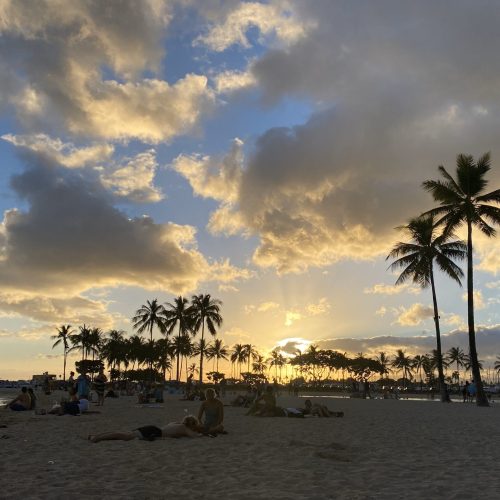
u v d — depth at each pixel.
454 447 11.39
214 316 71.19
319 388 101.88
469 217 34.00
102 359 106.12
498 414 24.06
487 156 34.38
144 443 11.05
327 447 10.87
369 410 27.70
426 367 149.12
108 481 7.04
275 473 7.80
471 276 34.62
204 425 13.02
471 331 34.44
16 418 17.73
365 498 6.27
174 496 6.25
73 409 19.56
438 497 6.38
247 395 27.84
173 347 96.06
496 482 7.33
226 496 6.29
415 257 42.41
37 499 5.93
